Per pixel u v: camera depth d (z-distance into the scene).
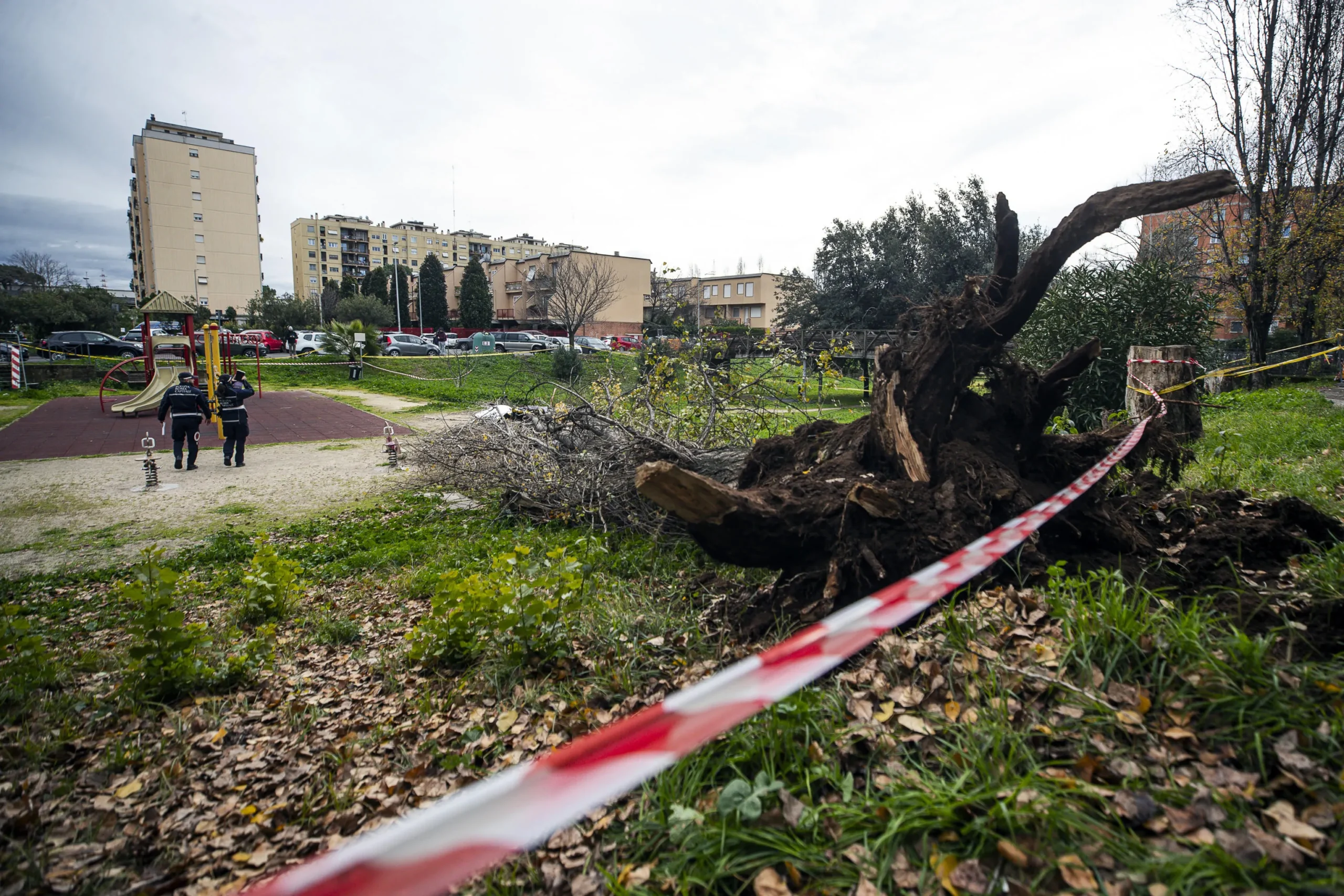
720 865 2.02
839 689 2.75
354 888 1.25
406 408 22.59
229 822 2.91
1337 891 1.58
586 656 4.00
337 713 3.85
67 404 22.97
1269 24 18.58
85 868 2.61
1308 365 22.31
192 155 80.94
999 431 4.49
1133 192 3.91
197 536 8.70
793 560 4.00
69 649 5.10
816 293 33.78
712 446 8.55
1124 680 2.48
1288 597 2.93
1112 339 11.50
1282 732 2.12
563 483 7.75
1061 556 3.73
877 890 1.84
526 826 1.34
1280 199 19.22
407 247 115.19
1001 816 1.94
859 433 4.88
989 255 30.36
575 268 45.47
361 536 8.23
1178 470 4.89
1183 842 1.81
